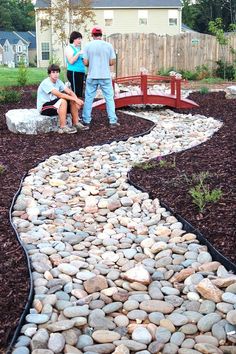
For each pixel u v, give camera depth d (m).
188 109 11.77
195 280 3.78
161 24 35.97
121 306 3.51
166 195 5.51
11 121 8.69
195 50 21.23
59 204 5.56
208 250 4.25
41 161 7.02
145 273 3.85
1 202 5.41
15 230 4.65
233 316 3.26
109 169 6.74
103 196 5.80
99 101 11.41
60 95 8.54
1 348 2.97
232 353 2.98
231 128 9.09
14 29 67.81
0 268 3.92
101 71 9.01
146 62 21.06
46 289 3.69
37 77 18.73
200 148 7.51
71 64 9.83
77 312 3.37
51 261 4.14
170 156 7.14
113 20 35.50
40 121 8.65
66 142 8.09
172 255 4.23
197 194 5.05
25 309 3.36
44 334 3.11
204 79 19.84
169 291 3.68
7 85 15.80
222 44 20.33
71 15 18.50
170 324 3.27
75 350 3.01
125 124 9.51
